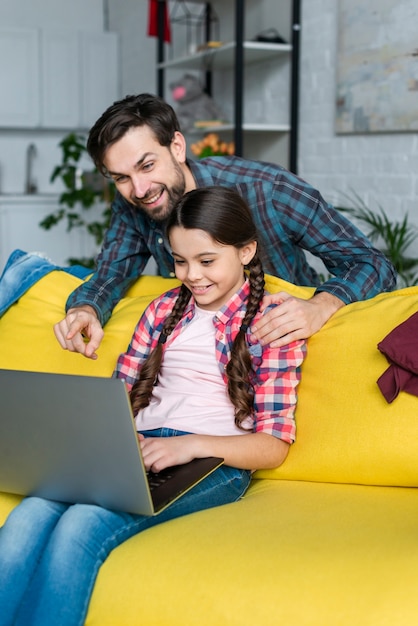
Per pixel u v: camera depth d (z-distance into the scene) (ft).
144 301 6.78
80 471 4.69
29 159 22.36
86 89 21.67
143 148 6.16
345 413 5.45
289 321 5.54
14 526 4.72
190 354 5.81
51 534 4.65
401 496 5.18
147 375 5.88
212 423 5.55
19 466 4.95
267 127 14.42
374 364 5.49
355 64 12.82
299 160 14.69
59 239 20.94
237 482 5.44
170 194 6.41
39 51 20.92
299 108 14.57
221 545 4.48
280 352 5.60
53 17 22.02
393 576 3.99
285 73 15.06
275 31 15.03
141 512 4.65
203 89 17.54
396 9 11.85
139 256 7.34
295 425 5.60
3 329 7.00
